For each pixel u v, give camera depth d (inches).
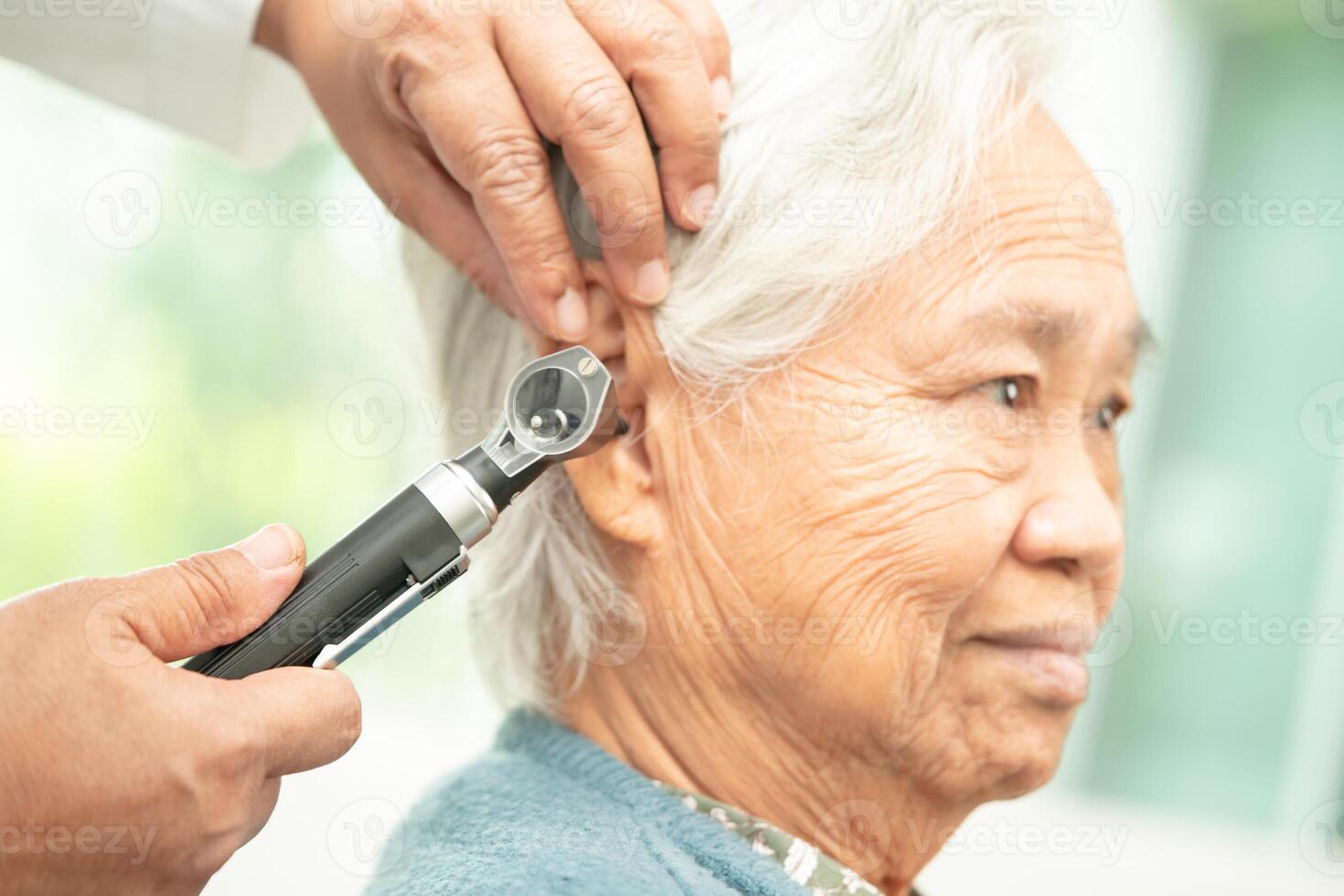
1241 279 98.1
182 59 34.0
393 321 33.5
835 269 22.5
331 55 26.8
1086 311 24.0
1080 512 24.4
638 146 21.8
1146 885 78.4
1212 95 98.0
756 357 23.1
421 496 19.7
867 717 23.8
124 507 79.0
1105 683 102.0
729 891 21.7
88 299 76.6
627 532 24.0
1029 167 23.7
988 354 23.3
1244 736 95.3
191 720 18.7
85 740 18.3
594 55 21.7
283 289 74.6
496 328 27.6
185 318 76.9
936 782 25.1
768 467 23.2
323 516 77.7
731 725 24.5
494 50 22.4
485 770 25.8
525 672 26.9
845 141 22.7
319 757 20.4
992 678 24.7
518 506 26.3
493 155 22.5
